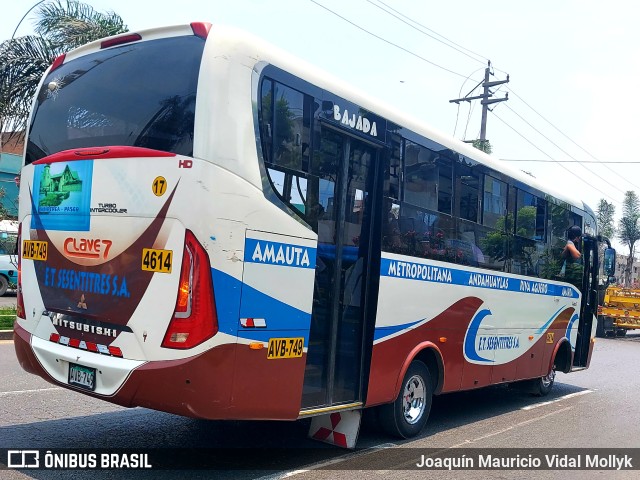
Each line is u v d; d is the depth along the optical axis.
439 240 7.11
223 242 4.45
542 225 9.66
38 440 5.77
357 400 5.99
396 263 6.36
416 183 6.72
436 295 7.04
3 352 10.20
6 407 6.89
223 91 4.53
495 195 8.33
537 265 9.48
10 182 24.98
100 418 6.71
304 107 5.21
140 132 4.77
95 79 5.22
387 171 6.25
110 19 14.80
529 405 9.59
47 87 5.74
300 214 5.12
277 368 4.89
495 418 8.45
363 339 6.05
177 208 4.45
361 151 6.02
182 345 4.37
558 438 7.42
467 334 7.69
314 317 5.42
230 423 6.85
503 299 8.52
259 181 4.73
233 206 4.52
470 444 6.90
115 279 4.73
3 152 24.97
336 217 5.66
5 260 19.88
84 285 4.93
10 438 5.77
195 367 4.35
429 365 7.24
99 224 4.86
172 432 6.34
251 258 4.65
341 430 6.15
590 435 7.65
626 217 48.97
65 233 5.12
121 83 5.01
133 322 4.59
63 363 5.04
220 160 4.47
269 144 4.84
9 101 13.84
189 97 4.55
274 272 4.85
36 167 5.55
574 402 10.05
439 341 7.11
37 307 5.39
